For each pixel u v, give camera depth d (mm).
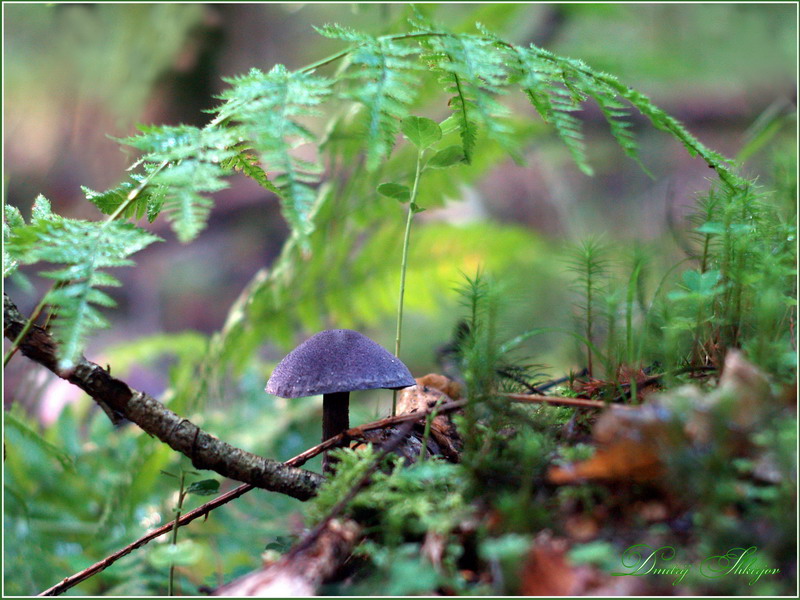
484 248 1707
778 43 2404
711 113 3170
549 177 3486
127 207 1209
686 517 1143
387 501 1172
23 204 2613
